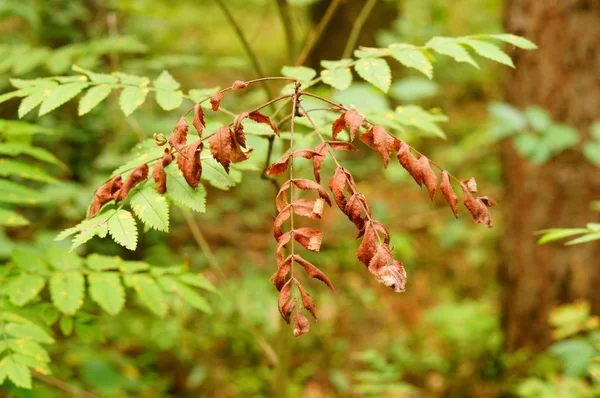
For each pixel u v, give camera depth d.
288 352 2.18
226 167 1.14
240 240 5.23
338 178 1.04
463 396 3.73
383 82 1.45
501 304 4.04
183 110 4.24
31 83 1.53
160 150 1.40
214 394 3.68
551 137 2.92
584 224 3.56
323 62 1.57
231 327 4.00
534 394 2.91
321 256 4.84
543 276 3.71
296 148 1.79
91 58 2.51
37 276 1.71
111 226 1.21
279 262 1.03
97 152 4.30
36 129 1.97
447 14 4.84
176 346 3.84
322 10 6.29
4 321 1.55
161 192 1.24
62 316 1.77
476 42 1.53
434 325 4.45
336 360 4.07
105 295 1.71
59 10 4.05
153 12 2.77
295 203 1.05
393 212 5.88
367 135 1.16
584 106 3.44
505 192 3.94
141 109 3.35
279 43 9.41
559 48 3.46
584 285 3.59
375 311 4.56
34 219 4.23
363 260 1.02
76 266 1.78
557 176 3.56
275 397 2.21
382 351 4.15
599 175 3.49
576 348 2.52
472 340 4.08
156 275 1.85
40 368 1.46
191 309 4.04
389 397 2.91
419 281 5.00
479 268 5.17
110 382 2.97
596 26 3.38
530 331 3.81
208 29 8.21
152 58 2.95
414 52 1.51
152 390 3.56
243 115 1.14
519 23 3.57
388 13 6.41
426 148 6.93
